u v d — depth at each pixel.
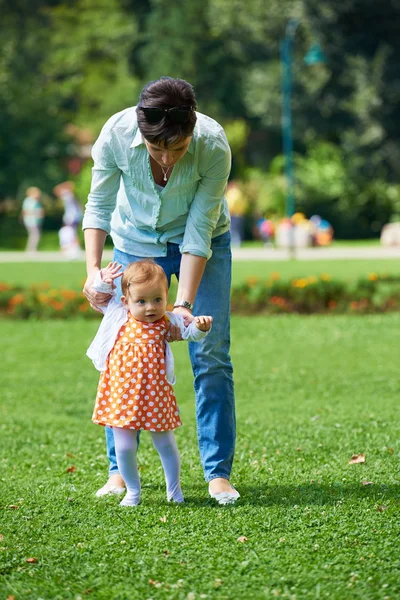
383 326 25.30
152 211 8.93
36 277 38.72
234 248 60.66
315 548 7.48
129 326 8.79
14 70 79.25
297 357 20.53
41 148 77.56
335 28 72.75
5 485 10.05
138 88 84.69
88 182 66.19
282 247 59.78
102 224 9.16
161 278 8.70
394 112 73.44
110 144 8.70
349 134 74.44
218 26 78.88
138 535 7.93
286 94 56.81
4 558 7.44
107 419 8.70
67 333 25.33
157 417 8.66
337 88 74.56
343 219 71.62
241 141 79.88
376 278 29.80
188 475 10.38
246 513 8.52
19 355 21.72
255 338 23.67
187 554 7.42
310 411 14.58
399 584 6.68
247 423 13.61
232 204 62.12
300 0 71.88
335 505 8.70
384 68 71.69
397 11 71.50
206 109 83.88
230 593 6.62
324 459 11.01
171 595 6.61
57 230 79.88
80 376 18.89
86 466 11.09
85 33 86.06
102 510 8.76
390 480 9.80
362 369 18.70
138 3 92.50
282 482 9.85
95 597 6.62
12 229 78.06
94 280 8.80
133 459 8.84
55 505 8.98
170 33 84.00
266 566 7.12
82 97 87.06
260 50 79.69
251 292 29.30
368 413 14.09
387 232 62.56
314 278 29.80
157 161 8.27
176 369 19.64
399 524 8.04
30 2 91.19
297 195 70.00
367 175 74.44
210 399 9.25
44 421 14.42
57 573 7.09
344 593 6.54
